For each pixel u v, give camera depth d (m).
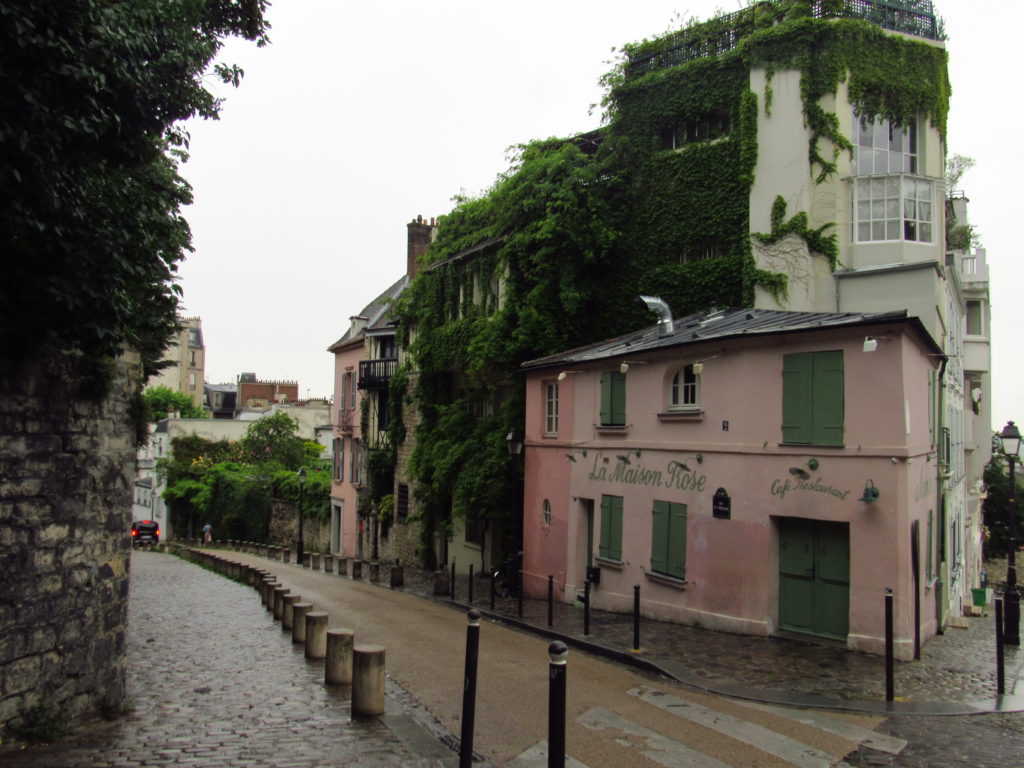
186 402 79.06
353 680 7.92
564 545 18.20
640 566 15.50
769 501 12.84
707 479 13.97
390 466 32.50
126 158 6.82
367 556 34.59
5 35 5.21
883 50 20.58
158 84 6.69
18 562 6.89
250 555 39.16
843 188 20.03
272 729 7.45
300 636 12.39
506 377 23.62
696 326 16.62
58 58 5.56
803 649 11.71
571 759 6.78
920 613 11.72
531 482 19.81
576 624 14.55
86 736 7.19
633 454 15.88
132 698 8.77
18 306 6.62
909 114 20.70
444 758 6.65
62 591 7.46
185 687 9.34
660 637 12.88
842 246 19.95
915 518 11.74
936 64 21.03
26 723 6.95
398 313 30.94
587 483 17.44
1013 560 16.25
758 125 20.91
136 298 8.47
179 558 37.09
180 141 7.51
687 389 15.03
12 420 6.84
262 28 9.23
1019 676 10.30
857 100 20.23
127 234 7.10
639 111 23.36
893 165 20.81
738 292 20.92
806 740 7.47
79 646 7.69
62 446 7.49
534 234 22.69
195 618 15.59
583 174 22.86
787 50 20.58
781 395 12.79
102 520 8.19
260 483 47.78
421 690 9.16
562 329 22.59
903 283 18.92
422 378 28.12
